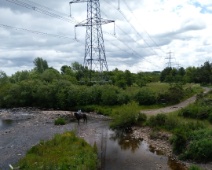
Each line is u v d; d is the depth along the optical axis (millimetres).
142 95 68000
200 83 122250
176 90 72375
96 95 70375
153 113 54469
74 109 70062
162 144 34375
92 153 27094
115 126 44500
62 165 22078
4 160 27109
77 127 45438
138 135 39719
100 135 40000
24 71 117812
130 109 45719
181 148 30031
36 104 80312
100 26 74375
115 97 67500
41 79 99625
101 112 62500
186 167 26312
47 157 25000
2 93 82750
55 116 57750
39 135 38438
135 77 110312
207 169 25484
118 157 29453
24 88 82312
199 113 44312
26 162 23906
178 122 39250
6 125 48625
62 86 77375
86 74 102625
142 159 28844
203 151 27469
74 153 26047
